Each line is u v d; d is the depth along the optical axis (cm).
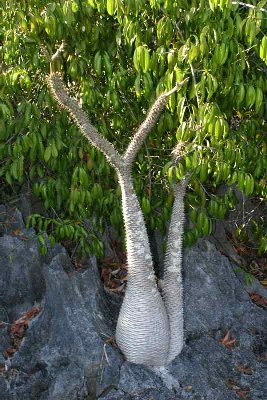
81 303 434
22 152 451
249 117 454
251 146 439
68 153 458
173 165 396
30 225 502
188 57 362
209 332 471
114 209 466
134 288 396
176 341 418
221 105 423
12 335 449
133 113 453
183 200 438
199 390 412
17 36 416
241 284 504
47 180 480
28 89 441
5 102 435
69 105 363
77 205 478
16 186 532
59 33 397
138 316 396
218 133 365
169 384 409
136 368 406
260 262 587
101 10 375
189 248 498
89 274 450
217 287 491
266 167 452
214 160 406
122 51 424
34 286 473
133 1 358
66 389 402
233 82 396
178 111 379
